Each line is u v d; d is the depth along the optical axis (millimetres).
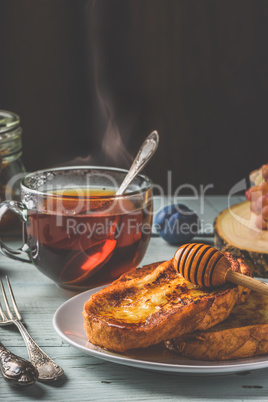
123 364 477
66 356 517
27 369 480
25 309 586
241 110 1351
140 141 1354
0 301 595
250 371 499
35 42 1271
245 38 1300
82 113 1327
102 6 1262
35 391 478
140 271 560
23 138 1329
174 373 484
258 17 1285
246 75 1323
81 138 1344
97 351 480
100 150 1352
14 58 1277
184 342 492
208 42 1300
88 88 1312
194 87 1329
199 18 1285
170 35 1292
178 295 515
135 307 511
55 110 1319
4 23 1254
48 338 541
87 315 495
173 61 1309
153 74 1315
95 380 489
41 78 1295
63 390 479
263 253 647
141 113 1339
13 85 1294
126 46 1292
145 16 1277
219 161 1389
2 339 539
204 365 481
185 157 1385
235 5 1279
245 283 508
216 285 513
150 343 489
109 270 587
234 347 491
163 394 475
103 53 1292
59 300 603
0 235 714
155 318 492
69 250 577
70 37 1274
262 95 1338
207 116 1354
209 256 511
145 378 491
